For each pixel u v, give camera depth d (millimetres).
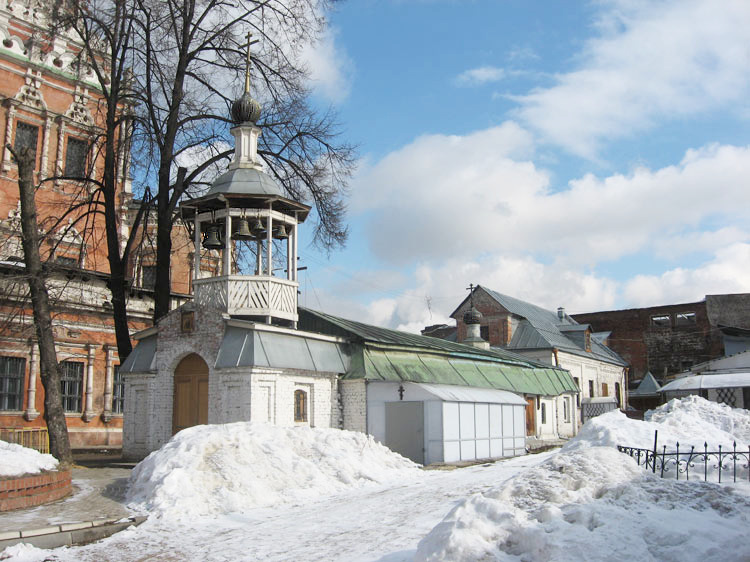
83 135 36469
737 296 64688
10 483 13102
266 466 15562
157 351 22125
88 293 30562
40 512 12930
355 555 9719
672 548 7969
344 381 23422
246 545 10906
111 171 26422
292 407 21219
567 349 49531
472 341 43125
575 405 42719
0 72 34031
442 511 12438
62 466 15320
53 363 18047
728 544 8031
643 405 61500
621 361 62031
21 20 35062
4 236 31234
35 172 34656
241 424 17094
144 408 22375
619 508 8805
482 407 25469
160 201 26609
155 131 26891
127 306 32094
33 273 18062
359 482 16812
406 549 9703
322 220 29203
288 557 9977
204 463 14922
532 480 9766
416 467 19938
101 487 15953
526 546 7973
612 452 10672
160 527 12531
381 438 22953
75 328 30094
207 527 12586
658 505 9258
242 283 21750
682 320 65562
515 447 27875
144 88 27188
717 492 9695
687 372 47312
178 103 27000
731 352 58719
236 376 20234
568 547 7738
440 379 25984
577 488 9664
